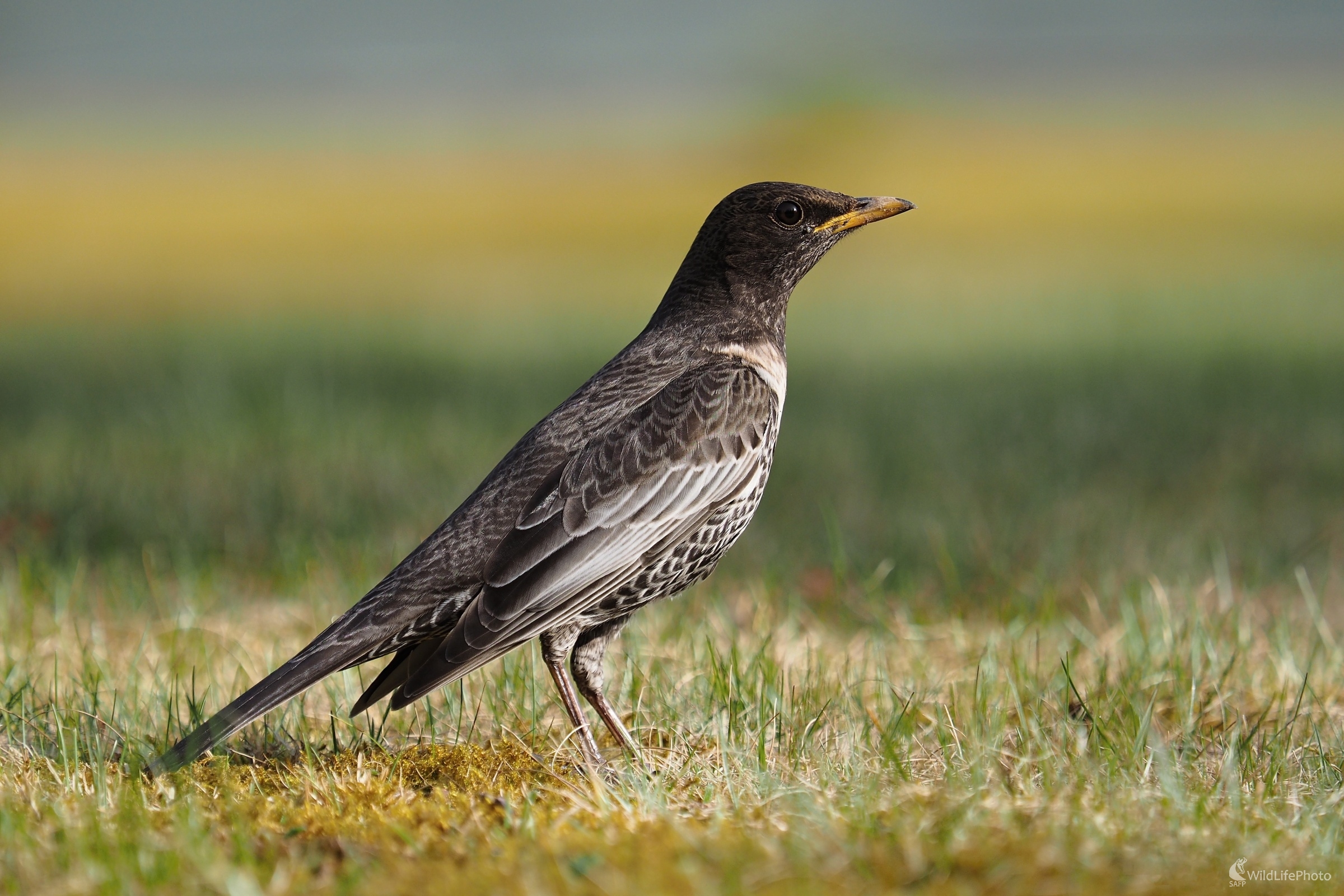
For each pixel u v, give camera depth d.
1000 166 73.31
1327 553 11.97
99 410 19.67
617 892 5.29
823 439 17.00
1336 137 76.81
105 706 8.49
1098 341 26.41
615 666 9.12
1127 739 7.40
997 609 10.38
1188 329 27.73
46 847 5.95
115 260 50.88
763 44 80.00
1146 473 14.77
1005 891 5.26
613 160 85.00
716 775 7.00
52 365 25.48
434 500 13.95
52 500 13.81
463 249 53.19
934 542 12.02
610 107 118.88
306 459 15.81
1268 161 69.38
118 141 99.69
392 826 6.19
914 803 6.20
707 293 8.69
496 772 7.33
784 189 8.68
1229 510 13.26
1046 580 10.84
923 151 80.31
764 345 8.68
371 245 54.88
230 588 11.42
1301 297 32.19
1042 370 22.73
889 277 42.09
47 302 39.06
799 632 10.19
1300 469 14.74
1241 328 27.56
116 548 12.56
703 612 10.49
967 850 5.54
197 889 5.48
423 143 96.81
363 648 7.40
